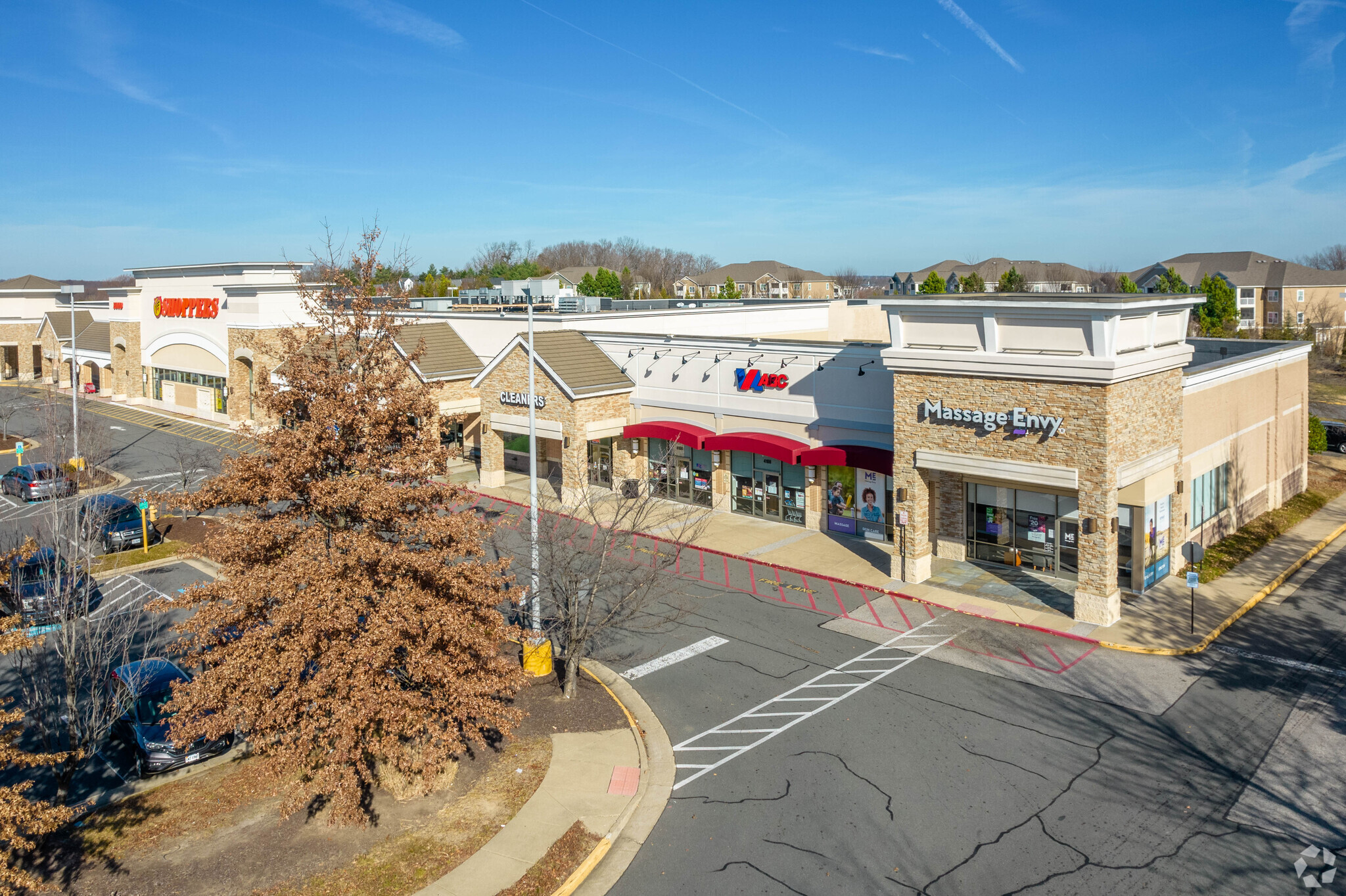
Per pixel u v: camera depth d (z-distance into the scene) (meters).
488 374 41.88
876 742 18.59
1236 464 32.84
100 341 78.56
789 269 158.12
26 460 50.81
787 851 14.94
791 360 34.59
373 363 16.44
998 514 29.75
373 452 15.62
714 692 21.17
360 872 14.27
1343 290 104.56
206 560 31.92
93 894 13.70
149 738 17.95
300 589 14.09
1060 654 23.05
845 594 27.98
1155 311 25.09
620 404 39.91
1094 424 23.83
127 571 30.77
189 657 15.09
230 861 14.58
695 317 48.34
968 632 24.64
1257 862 14.37
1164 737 18.61
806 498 35.12
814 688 21.28
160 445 53.66
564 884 14.12
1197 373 28.83
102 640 21.14
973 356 25.77
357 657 13.66
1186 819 15.65
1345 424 52.59
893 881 14.09
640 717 19.97
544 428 39.34
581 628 20.94
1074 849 14.79
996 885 13.93
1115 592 24.80
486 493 41.31
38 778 17.70
